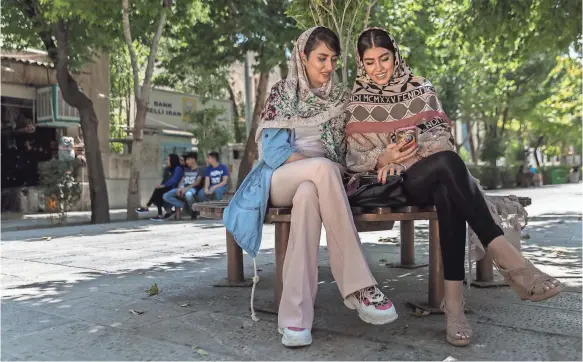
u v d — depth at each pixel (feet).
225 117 57.11
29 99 40.14
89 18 26.89
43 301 10.08
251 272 12.84
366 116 8.38
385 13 24.93
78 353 7.04
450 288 7.14
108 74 45.29
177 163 34.35
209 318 8.60
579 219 25.38
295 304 7.16
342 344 7.13
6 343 7.54
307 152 8.35
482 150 80.07
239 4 32.09
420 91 8.27
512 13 21.40
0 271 13.62
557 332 7.45
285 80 8.54
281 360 6.60
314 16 13.01
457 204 7.09
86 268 13.89
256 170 8.43
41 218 36.37
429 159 7.39
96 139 32.50
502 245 6.98
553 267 12.42
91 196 32.22
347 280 7.27
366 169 8.31
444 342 7.10
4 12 30.27
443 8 26.03
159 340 7.52
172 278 12.25
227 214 7.95
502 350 6.74
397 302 9.39
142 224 28.55
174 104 51.83
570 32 21.57
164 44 45.11
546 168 108.58
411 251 13.03
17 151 42.70
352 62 23.65
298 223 7.36
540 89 64.75
